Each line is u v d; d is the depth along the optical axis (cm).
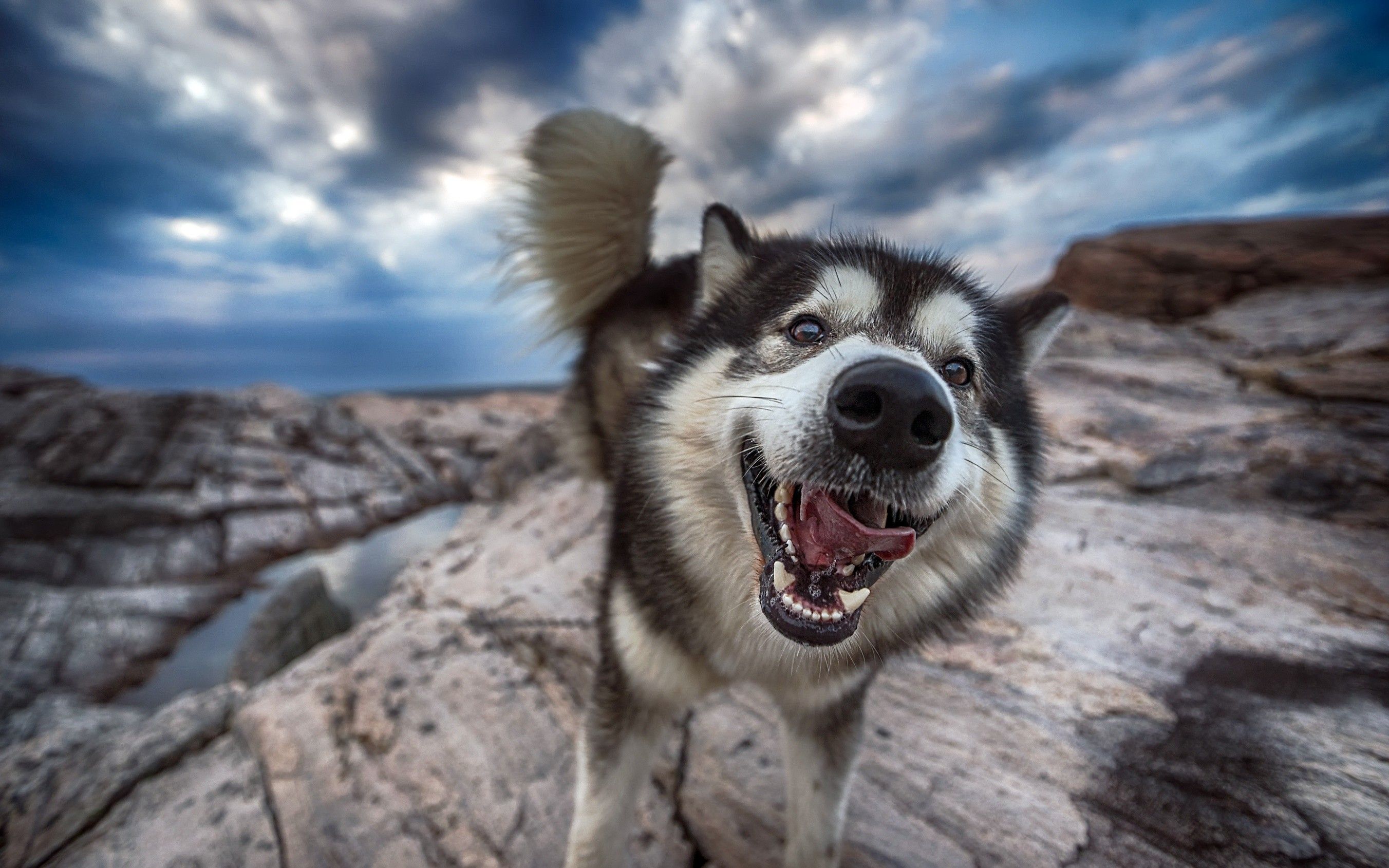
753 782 35
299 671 51
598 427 54
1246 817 29
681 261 48
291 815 37
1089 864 29
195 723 47
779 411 22
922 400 19
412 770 39
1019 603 45
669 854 34
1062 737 34
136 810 40
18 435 225
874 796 33
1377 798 29
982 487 26
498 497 88
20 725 71
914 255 32
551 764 38
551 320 59
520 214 56
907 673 40
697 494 27
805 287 27
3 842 39
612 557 32
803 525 23
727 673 29
